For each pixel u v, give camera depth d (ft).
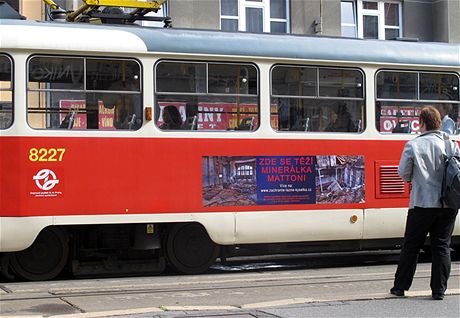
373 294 23.93
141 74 30.01
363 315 20.80
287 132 31.91
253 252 33.73
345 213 32.68
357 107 33.30
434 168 22.39
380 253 41.81
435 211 22.40
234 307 21.97
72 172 28.81
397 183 33.60
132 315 20.51
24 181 28.17
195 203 30.32
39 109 28.71
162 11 51.62
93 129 29.35
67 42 29.01
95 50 29.32
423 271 31.48
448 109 35.09
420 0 60.80
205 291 25.59
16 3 45.73
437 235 22.89
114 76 29.73
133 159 29.63
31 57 28.71
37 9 46.57
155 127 30.04
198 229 31.53
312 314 20.85
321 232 32.32
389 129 33.83
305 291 25.44
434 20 60.85
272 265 36.19
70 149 28.84
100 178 29.14
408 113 34.24
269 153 31.53
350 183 32.86
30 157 28.32
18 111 28.37
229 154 30.94
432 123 22.86
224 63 31.19
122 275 31.35
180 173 30.19
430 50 34.96
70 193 28.73
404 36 60.23
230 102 31.19
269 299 23.75
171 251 31.22
